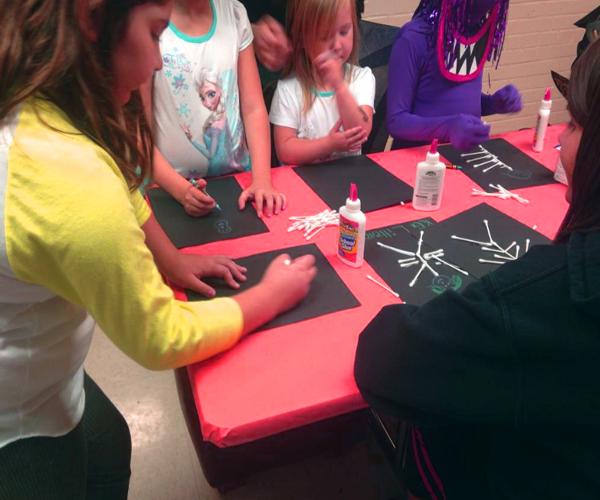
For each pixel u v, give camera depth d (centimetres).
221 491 141
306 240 108
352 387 74
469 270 98
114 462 101
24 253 56
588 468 55
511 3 294
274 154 171
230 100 155
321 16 143
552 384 52
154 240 91
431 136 158
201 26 147
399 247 105
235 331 78
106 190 56
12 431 70
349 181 131
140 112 75
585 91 54
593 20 227
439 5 153
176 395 168
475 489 73
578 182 57
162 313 66
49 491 74
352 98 157
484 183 130
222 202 122
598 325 49
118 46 57
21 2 50
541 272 54
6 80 52
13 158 54
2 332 65
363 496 142
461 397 56
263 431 70
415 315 61
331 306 89
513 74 322
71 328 73
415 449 85
